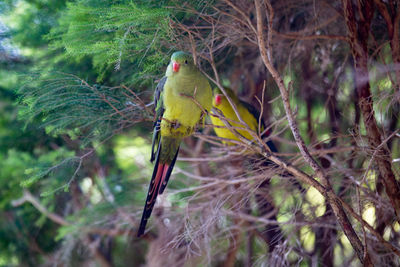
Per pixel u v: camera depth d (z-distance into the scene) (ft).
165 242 32.91
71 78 24.20
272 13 21.15
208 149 40.11
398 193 24.44
